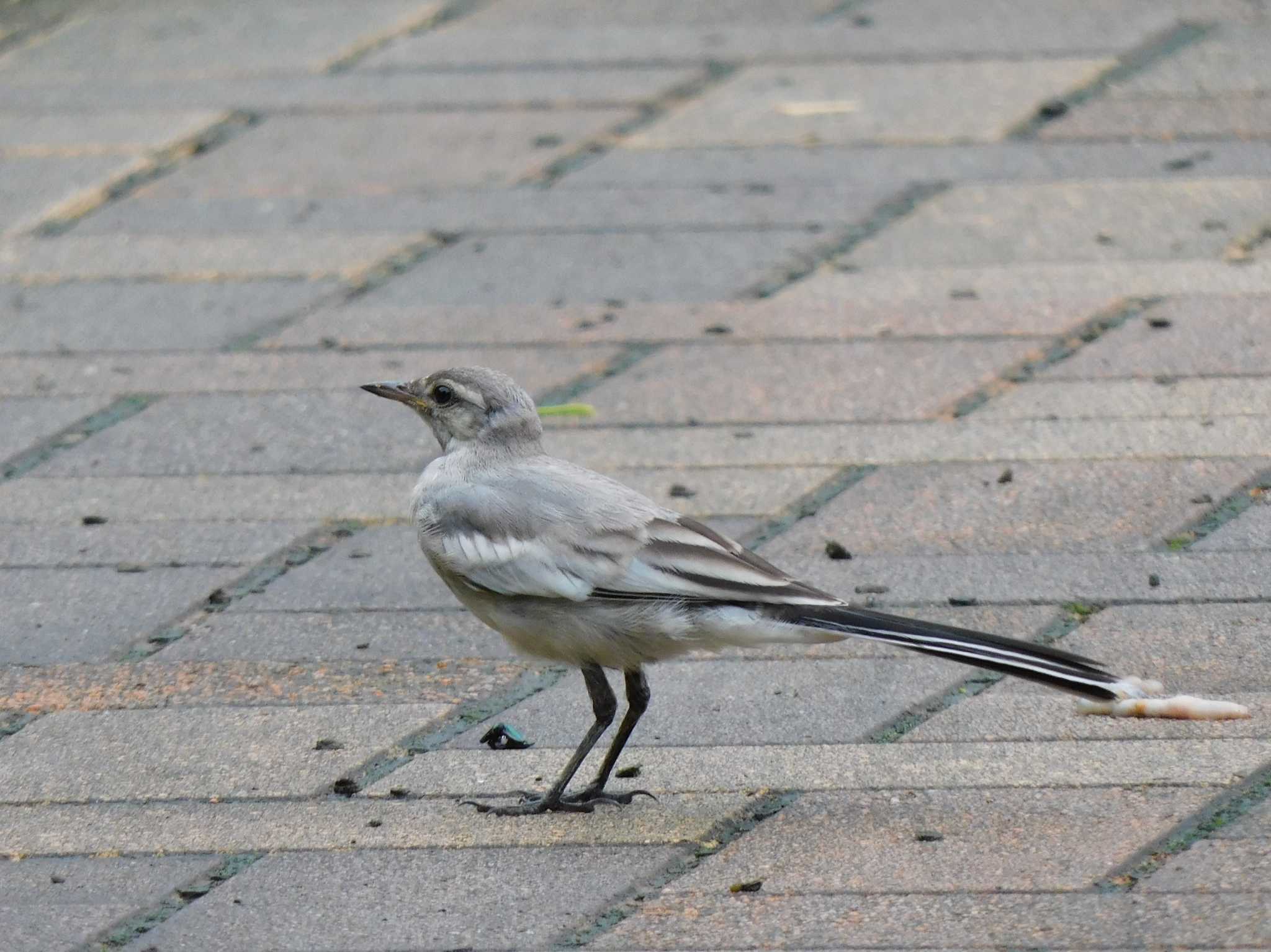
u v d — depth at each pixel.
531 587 8.66
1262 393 12.68
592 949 7.54
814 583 10.76
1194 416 12.46
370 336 14.18
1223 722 9.16
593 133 17.44
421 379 9.72
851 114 17.50
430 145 17.33
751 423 12.75
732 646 8.71
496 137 17.42
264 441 12.86
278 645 10.43
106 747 9.39
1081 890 7.79
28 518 11.95
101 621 10.73
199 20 20.73
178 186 16.73
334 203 16.31
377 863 8.30
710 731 9.39
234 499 12.13
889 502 11.69
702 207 15.97
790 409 12.91
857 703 9.60
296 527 11.79
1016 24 19.42
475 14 20.67
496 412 9.33
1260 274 14.30
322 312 14.59
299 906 7.95
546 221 15.90
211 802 8.88
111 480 12.41
